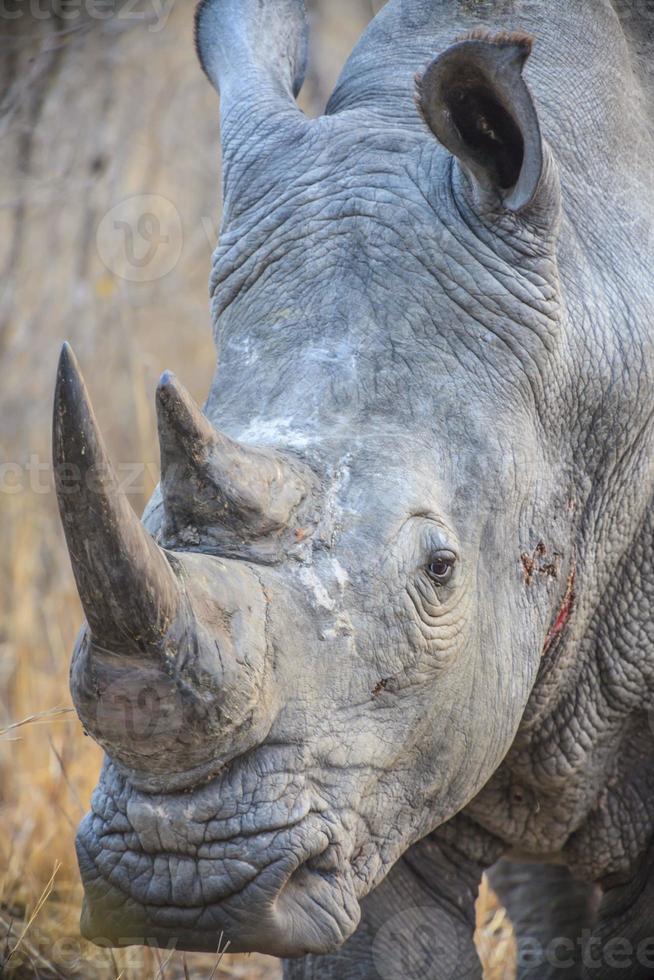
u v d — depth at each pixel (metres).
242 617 7.76
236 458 8.02
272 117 10.13
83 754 15.45
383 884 11.15
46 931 13.29
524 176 8.97
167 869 8.00
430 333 9.10
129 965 12.68
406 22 10.80
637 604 10.75
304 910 8.20
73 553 7.22
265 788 7.97
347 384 8.83
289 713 8.04
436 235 9.28
